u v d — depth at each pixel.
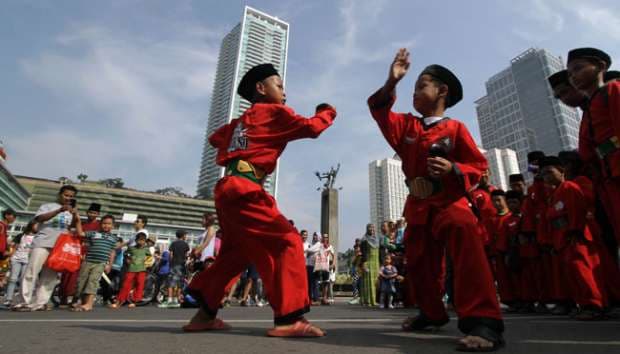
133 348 1.84
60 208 5.54
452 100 2.53
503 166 79.94
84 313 4.89
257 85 2.77
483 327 1.84
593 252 3.82
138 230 8.20
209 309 2.57
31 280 5.47
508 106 107.94
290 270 2.33
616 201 2.51
